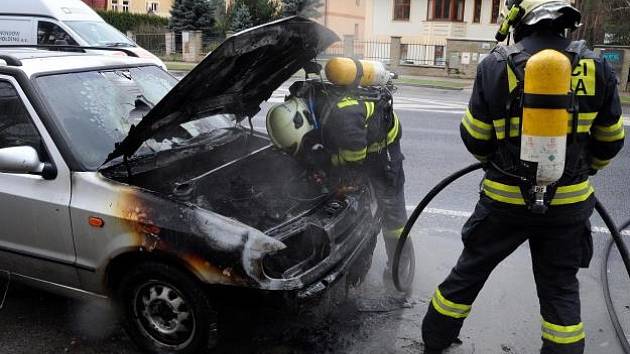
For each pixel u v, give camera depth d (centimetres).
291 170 402
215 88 348
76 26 1106
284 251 317
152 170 347
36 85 341
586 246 290
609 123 271
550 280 291
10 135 340
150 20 3309
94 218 312
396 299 398
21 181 333
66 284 337
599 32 2327
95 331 355
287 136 367
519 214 279
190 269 294
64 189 322
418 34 3328
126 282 319
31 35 1098
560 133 254
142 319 326
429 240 507
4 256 349
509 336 361
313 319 368
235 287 291
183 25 2823
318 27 354
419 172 723
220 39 2828
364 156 353
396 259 375
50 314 372
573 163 270
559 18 268
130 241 305
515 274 443
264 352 333
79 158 326
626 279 436
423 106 1378
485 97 277
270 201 364
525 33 280
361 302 393
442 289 320
